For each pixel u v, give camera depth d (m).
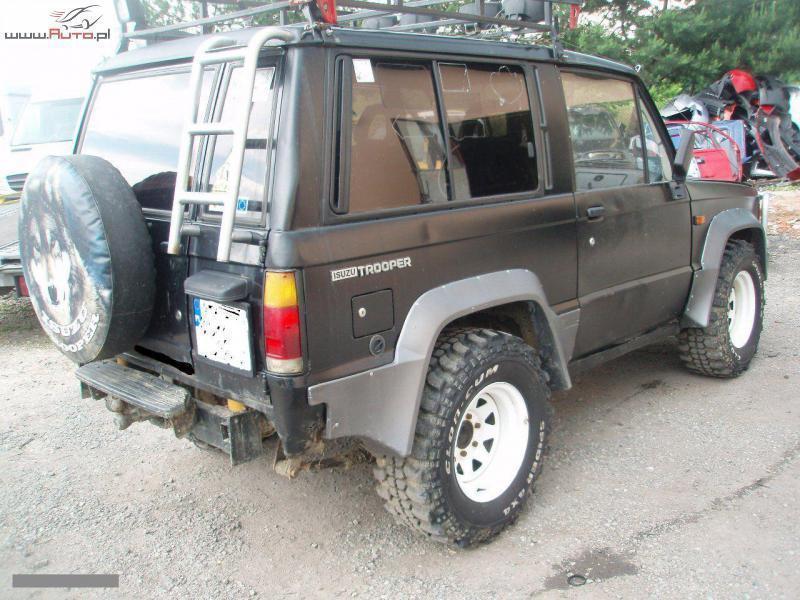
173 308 3.05
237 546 3.36
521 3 3.93
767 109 13.80
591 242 3.83
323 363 2.67
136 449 4.35
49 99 9.41
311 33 2.64
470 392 3.08
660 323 4.63
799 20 16.52
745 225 4.99
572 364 3.95
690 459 4.01
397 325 2.90
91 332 2.99
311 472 4.06
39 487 3.89
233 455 2.87
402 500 3.05
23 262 3.29
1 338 6.68
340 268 2.69
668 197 4.41
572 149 3.77
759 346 5.82
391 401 2.90
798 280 7.90
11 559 3.26
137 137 3.38
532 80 3.56
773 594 2.88
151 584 3.08
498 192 3.36
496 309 3.46
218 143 2.90
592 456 4.09
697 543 3.23
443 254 3.05
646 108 4.43
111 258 2.86
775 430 4.31
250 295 2.66
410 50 2.98
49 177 3.00
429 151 3.06
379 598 2.96
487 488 3.31
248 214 2.71
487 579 3.05
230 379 2.84
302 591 3.03
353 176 2.77
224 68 2.92
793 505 3.50
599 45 15.09
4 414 4.87
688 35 16.16
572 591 2.95
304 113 2.61
